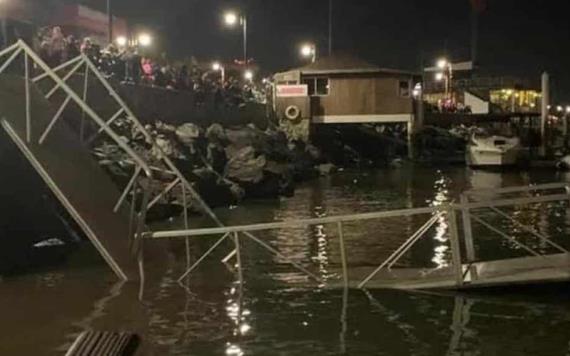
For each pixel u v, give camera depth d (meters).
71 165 16.05
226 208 26.89
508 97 85.69
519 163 51.91
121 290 13.52
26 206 17.50
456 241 13.51
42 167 14.84
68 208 14.49
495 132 59.84
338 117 49.88
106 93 25.78
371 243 19.30
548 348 10.41
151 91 30.42
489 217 25.17
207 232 14.27
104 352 6.24
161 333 10.95
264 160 30.84
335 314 12.05
